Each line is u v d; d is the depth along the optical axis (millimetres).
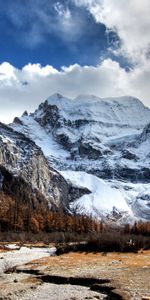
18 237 166375
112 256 78875
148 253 84000
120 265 64188
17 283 49594
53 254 88750
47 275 54219
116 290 43281
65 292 43938
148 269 58750
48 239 160125
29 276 55375
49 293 43406
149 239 108062
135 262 68125
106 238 97438
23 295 42312
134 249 90438
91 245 92812
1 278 53969
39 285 48375
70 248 93250
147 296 40125
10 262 71312
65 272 56719
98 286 46094
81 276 52719
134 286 45469
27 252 94625
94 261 70500
